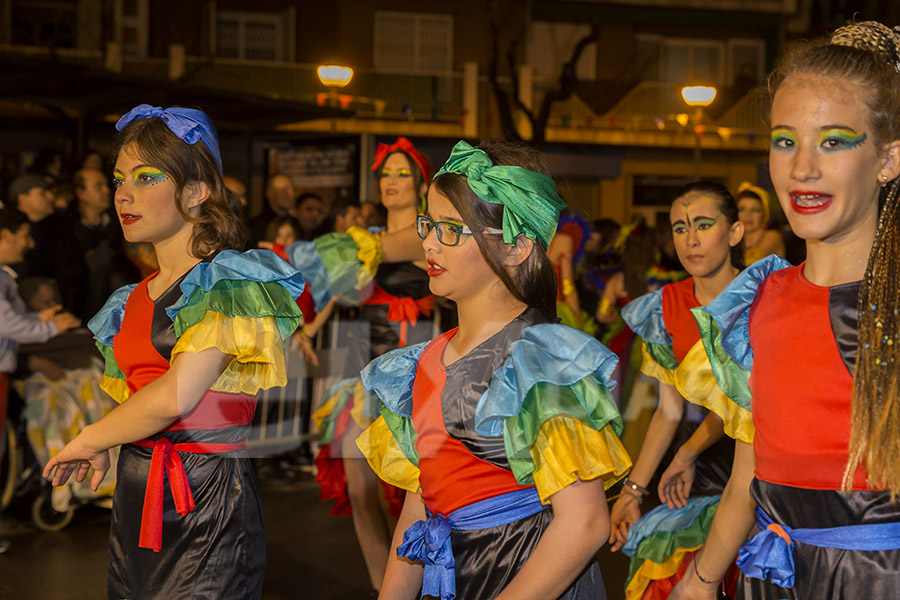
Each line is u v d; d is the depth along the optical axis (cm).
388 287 274
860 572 124
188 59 1309
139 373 179
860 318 123
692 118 1423
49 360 361
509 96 1411
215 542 174
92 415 368
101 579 310
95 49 1305
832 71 121
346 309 273
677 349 233
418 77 1348
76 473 180
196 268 169
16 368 356
